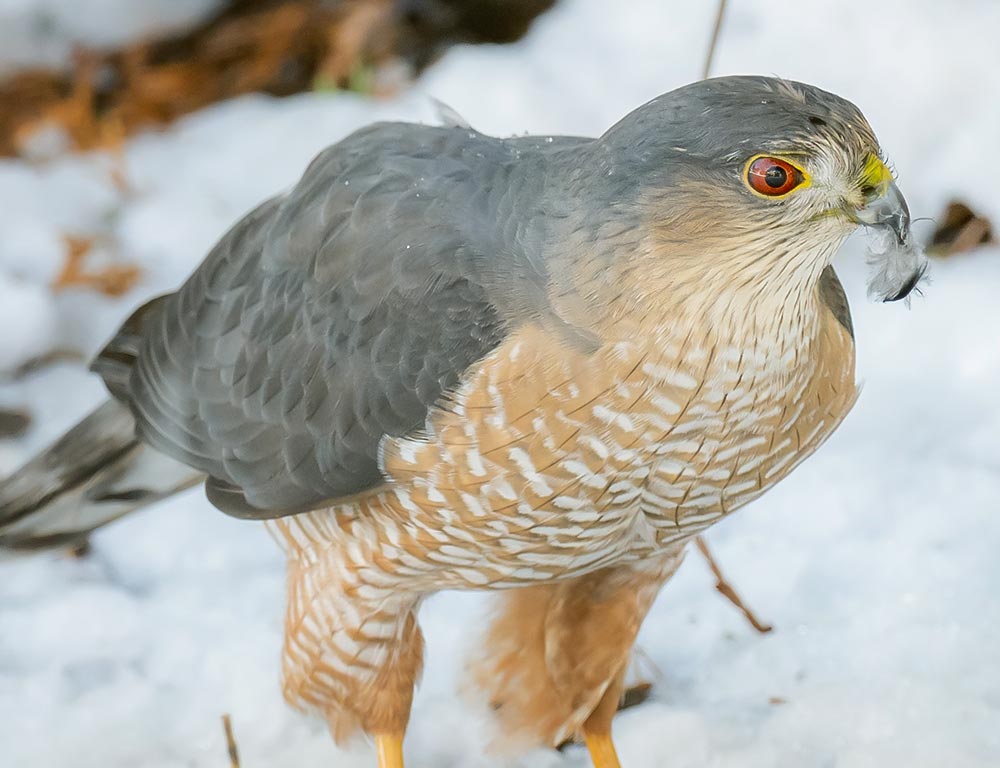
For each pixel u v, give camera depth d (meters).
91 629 10.45
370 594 8.43
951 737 8.85
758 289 7.32
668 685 9.80
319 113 14.80
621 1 14.51
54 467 9.97
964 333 12.04
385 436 7.93
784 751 8.97
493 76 14.17
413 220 8.13
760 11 13.80
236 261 8.98
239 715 9.66
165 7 15.09
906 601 10.00
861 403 11.78
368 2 15.16
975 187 12.66
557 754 9.51
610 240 7.41
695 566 10.67
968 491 10.89
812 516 10.90
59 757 9.33
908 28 13.22
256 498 8.67
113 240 13.71
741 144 7.16
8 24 14.67
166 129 15.02
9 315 12.74
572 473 7.56
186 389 9.01
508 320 7.64
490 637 9.12
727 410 7.49
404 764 9.26
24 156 14.68
